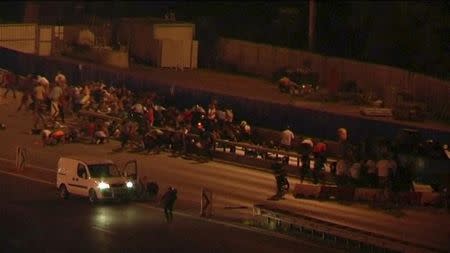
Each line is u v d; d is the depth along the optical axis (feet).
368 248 209.05
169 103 344.90
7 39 417.49
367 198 253.03
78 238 218.79
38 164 286.46
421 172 266.16
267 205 241.35
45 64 377.50
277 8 515.50
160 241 215.92
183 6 532.73
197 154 296.71
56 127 317.01
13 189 261.44
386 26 453.17
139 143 306.35
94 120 323.37
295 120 317.01
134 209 244.01
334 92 382.42
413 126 306.96
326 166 281.95
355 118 305.94
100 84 342.85
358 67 403.95
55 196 256.11
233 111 328.49
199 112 309.63
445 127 341.41
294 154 282.15
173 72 427.33
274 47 432.25
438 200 251.39
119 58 421.59
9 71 373.40
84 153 298.56
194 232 223.51
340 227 215.72
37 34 424.05
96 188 246.47
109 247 211.82
